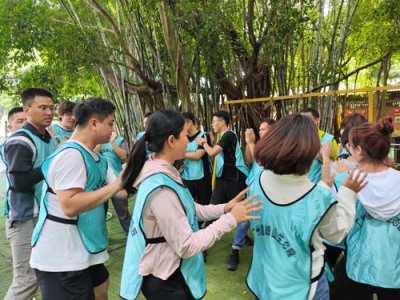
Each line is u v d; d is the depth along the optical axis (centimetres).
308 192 129
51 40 475
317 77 520
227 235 394
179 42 498
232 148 333
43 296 166
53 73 543
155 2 481
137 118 680
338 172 181
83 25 546
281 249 133
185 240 130
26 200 209
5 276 305
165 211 131
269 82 559
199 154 339
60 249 162
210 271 307
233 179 333
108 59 538
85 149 162
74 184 152
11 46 504
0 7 480
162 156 144
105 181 177
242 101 439
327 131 498
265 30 461
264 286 139
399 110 419
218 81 531
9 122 275
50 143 214
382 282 158
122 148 374
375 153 160
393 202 155
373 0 563
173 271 139
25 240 211
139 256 141
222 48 472
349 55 669
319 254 133
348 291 176
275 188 135
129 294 142
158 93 598
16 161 194
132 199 560
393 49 519
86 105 165
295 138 124
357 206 168
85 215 167
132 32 595
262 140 133
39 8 500
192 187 351
